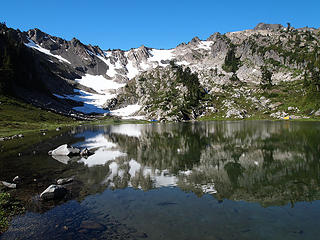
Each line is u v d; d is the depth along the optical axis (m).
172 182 19.92
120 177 21.70
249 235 10.54
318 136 51.59
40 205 14.80
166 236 10.52
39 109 130.62
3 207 14.49
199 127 94.44
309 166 25.25
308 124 94.19
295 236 10.45
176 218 12.55
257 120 145.00
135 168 25.53
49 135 65.69
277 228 11.29
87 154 34.47
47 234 10.98
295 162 27.34
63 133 73.06
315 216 12.72
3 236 10.91
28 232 11.25
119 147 42.22
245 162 27.89
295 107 154.00
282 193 16.78
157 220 12.32
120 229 11.30
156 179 20.94
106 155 34.06
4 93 119.19
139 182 20.02
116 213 13.34
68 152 34.12
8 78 129.25
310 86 159.88
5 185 18.89
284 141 45.12
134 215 13.06
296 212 13.34
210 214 13.12
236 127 86.75
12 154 34.84
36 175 22.69
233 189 17.81
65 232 11.16
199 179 20.84
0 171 24.38
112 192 17.33
